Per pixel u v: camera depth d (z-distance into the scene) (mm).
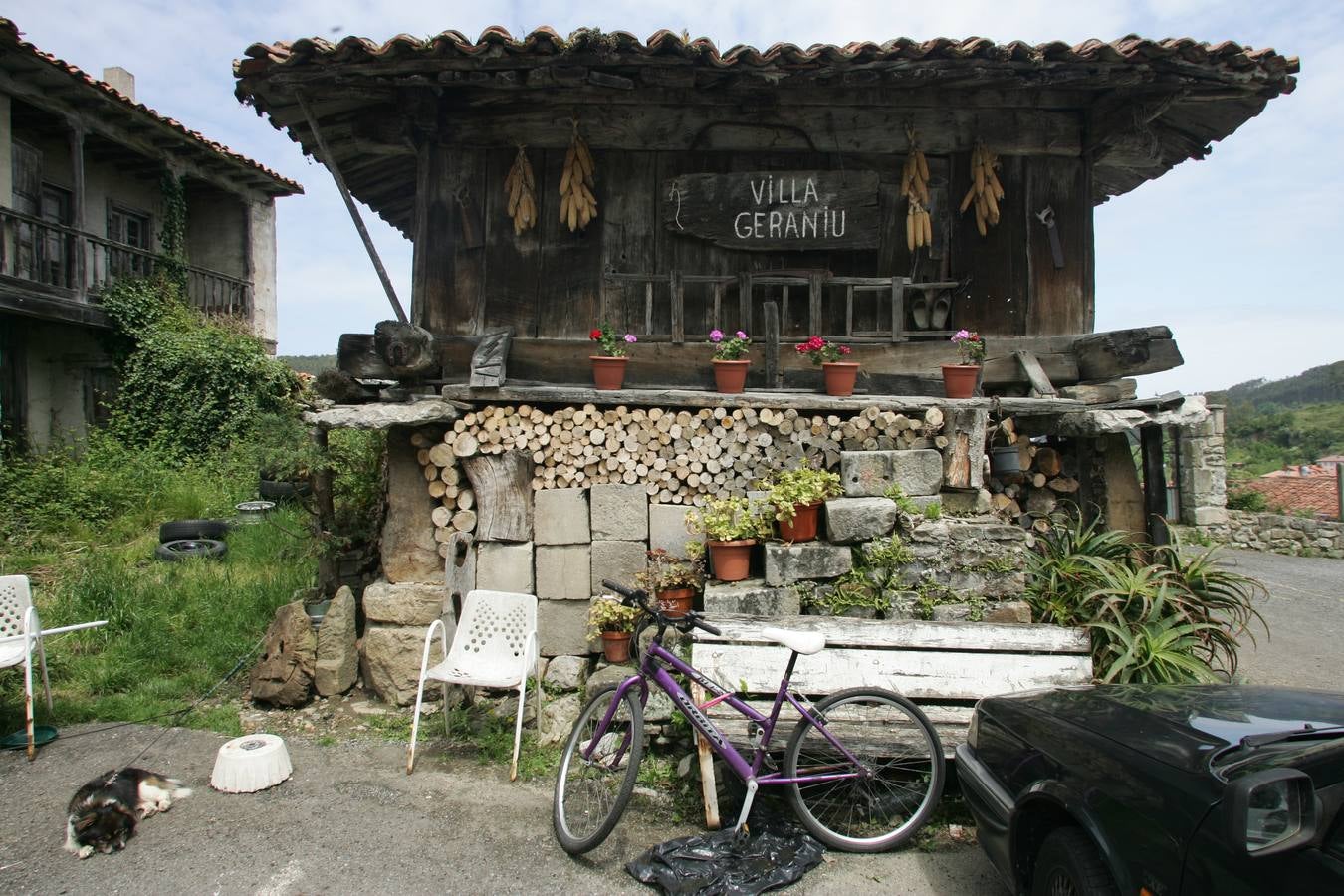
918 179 5840
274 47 4914
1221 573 5039
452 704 5043
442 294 5875
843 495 5156
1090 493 6227
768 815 3721
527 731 4656
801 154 5988
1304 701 2844
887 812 3662
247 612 6570
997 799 2926
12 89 10633
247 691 5359
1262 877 1891
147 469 11383
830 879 3322
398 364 5352
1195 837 2088
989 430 5895
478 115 5820
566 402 5473
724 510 5043
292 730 4762
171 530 8914
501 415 5336
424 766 4309
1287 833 1916
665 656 3699
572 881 3279
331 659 5215
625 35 4766
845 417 5609
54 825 3639
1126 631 4496
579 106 5801
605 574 5328
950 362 5871
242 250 15602
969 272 5992
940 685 4094
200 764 4297
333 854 3434
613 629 4992
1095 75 5141
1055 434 5973
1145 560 5656
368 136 5613
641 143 5887
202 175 14258
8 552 8727
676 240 5961
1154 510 6023
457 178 5871
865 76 5113
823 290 6020
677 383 5812
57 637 6004
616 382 5516
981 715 3320
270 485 10938
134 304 12469
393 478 5352
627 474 5395
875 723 3793
